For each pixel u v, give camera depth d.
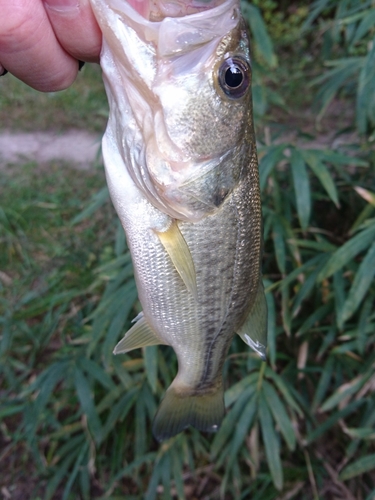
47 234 0.52
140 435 0.32
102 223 0.50
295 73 0.68
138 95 0.14
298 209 0.30
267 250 0.36
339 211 0.39
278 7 0.84
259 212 0.17
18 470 0.36
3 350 0.37
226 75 0.14
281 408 0.30
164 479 0.31
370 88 0.31
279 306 0.36
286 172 0.38
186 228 0.16
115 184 0.16
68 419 0.35
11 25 0.12
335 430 0.34
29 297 0.41
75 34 0.13
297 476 0.33
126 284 0.32
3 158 0.64
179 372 0.19
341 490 0.32
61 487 0.35
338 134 0.41
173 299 0.17
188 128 0.14
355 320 0.33
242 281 0.17
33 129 0.70
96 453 0.34
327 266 0.28
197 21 0.14
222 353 0.19
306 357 0.33
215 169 0.15
